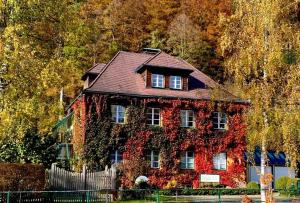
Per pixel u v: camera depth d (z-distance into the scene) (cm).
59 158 3319
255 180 3681
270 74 1866
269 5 1875
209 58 5975
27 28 2309
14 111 2202
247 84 1966
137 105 3444
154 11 6569
